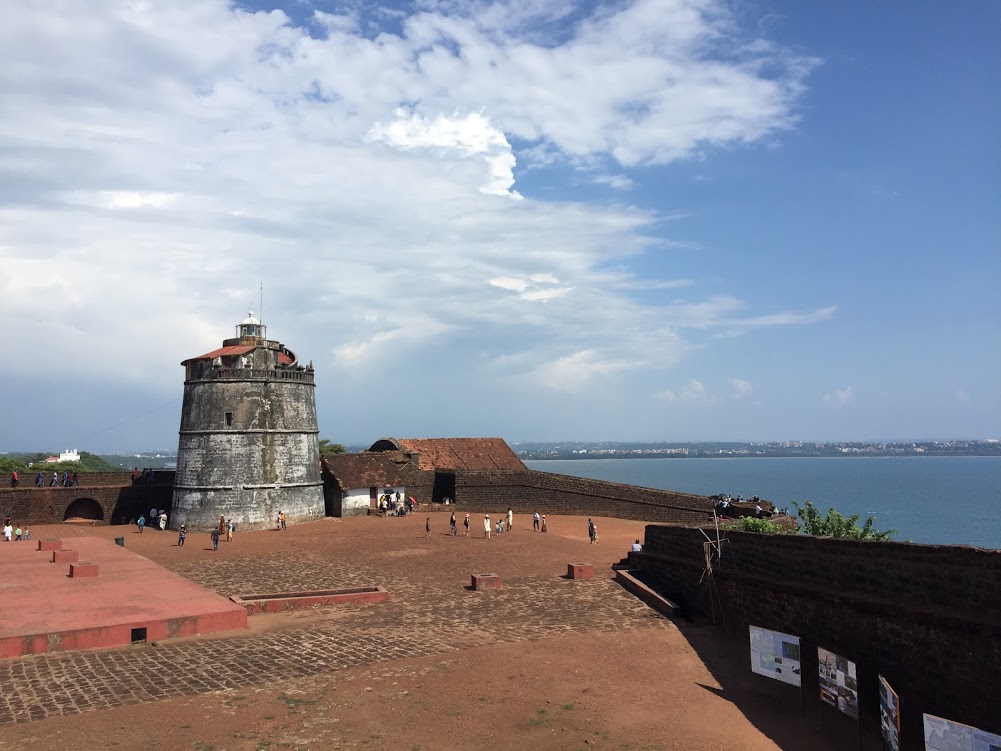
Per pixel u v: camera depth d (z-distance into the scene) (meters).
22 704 13.89
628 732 13.40
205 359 46.84
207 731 12.92
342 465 51.56
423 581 27.05
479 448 61.59
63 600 20.97
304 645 18.28
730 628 19.88
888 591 14.59
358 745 12.59
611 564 30.16
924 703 13.16
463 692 15.12
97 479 50.41
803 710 14.60
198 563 32.03
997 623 11.91
